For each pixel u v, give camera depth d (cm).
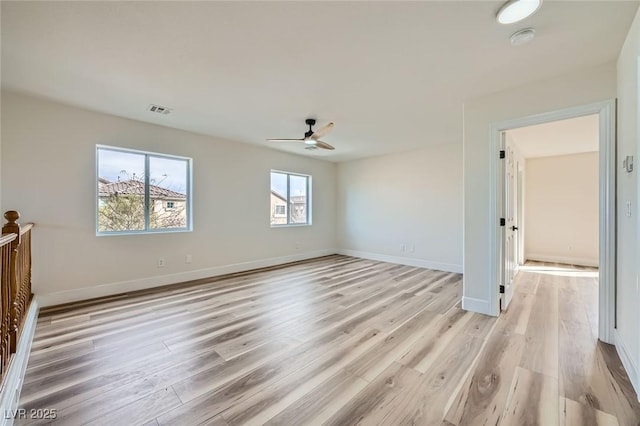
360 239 664
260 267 543
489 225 299
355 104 329
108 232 375
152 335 250
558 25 188
